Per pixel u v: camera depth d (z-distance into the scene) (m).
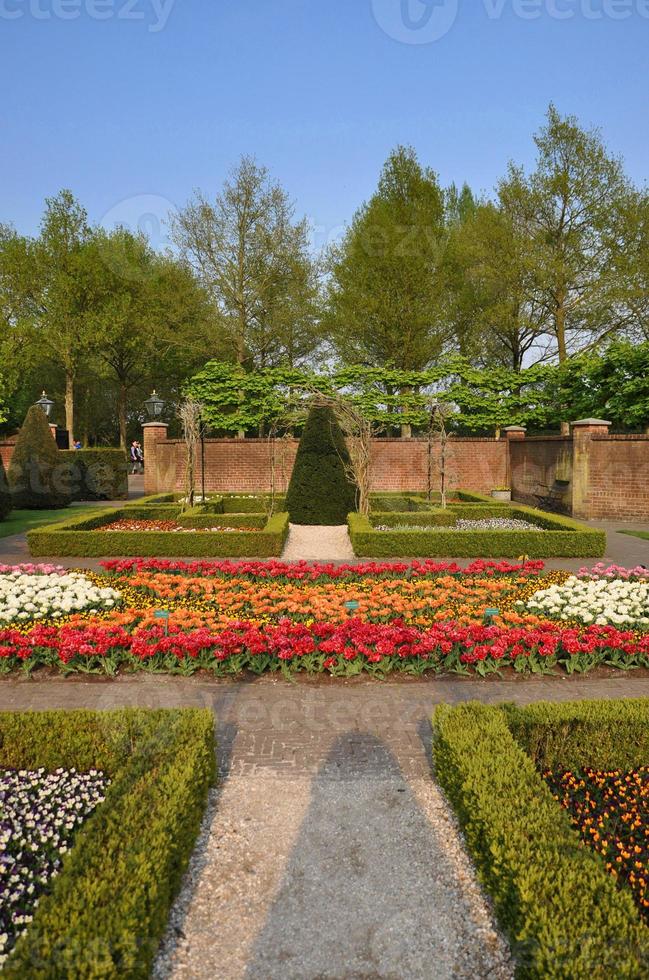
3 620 6.66
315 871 3.18
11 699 5.14
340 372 22.55
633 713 4.09
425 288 23.69
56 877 2.79
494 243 23.75
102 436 39.59
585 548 11.11
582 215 23.55
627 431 23.66
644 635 5.95
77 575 8.55
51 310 26.27
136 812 3.02
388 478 22.02
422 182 23.77
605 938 2.30
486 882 2.96
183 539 11.03
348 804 3.75
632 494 16.19
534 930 2.36
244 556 11.03
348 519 13.02
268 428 23.20
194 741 3.68
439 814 3.66
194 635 5.62
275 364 27.48
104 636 5.70
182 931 2.80
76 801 3.57
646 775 3.92
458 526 13.55
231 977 2.57
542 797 3.16
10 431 31.64
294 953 2.69
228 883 3.10
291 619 6.76
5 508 16.47
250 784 3.96
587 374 20.48
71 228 25.52
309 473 14.46
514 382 22.45
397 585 8.30
